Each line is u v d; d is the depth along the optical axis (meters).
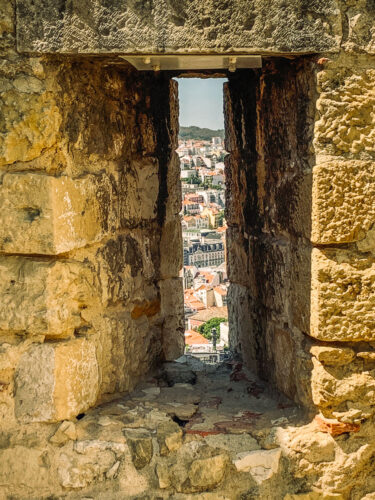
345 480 2.47
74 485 2.43
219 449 2.49
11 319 2.37
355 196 2.33
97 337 2.62
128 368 2.89
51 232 2.30
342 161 2.32
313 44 2.28
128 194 2.91
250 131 3.04
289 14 2.26
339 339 2.38
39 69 2.27
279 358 2.81
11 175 2.31
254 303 3.12
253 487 2.45
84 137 2.53
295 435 2.48
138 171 3.01
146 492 2.44
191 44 2.25
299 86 2.44
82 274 2.52
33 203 2.31
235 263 3.39
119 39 2.24
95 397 2.61
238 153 3.23
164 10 2.23
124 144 2.86
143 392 2.95
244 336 3.30
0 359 2.40
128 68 2.77
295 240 2.57
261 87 2.85
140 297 3.04
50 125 2.29
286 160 2.63
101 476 2.44
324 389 2.44
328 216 2.33
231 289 3.52
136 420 2.60
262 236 2.99
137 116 2.96
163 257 3.31
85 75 2.52
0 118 2.30
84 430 2.52
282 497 2.45
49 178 2.29
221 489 2.45
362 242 2.37
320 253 2.37
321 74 2.29
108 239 2.74
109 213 2.72
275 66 2.66
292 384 2.68
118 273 2.81
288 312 2.70
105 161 2.72
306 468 2.46
